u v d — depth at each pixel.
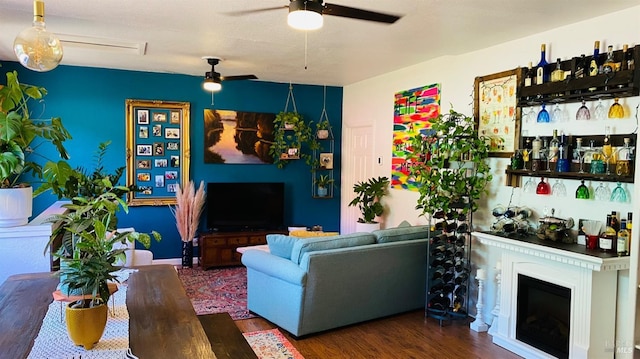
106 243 1.81
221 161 6.39
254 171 6.61
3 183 3.36
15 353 1.70
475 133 4.09
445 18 3.36
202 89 6.25
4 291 2.44
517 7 3.07
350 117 6.77
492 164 4.14
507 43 3.99
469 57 4.42
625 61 3.02
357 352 3.49
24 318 2.05
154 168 6.05
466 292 4.28
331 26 3.62
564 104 3.47
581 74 3.26
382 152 5.92
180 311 2.20
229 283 5.31
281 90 6.67
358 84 6.52
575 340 3.10
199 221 6.27
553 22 3.39
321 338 3.75
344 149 6.97
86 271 1.72
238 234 6.11
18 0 3.09
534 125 3.71
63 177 2.44
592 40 3.28
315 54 4.69
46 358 1.67
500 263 3.81
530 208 3.76
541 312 3.45
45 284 2.58
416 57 4.75
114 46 4.47
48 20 3.57
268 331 3.88
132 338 1.87
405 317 4.29
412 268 4.35
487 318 4.12
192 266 6.07
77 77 5.61
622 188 3.05
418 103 5.16
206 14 3.38
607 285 3.05
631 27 3.03
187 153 6.18
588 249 3.10
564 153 3.40
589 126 3.29
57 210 4.18
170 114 6.08
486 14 3.24
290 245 3.89
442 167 4.20
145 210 6.05
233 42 4.24
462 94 4.51
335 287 3.83
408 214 5.36
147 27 3.76
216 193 6.20
